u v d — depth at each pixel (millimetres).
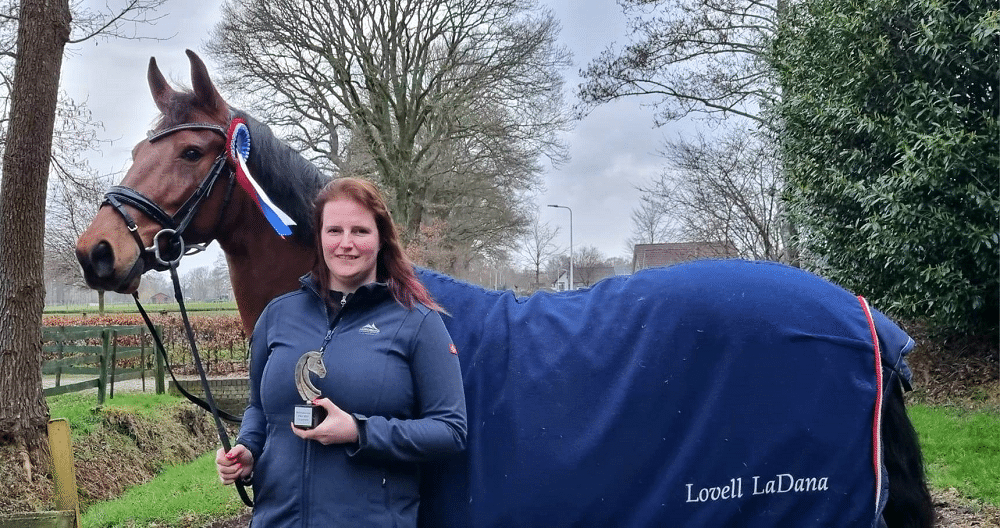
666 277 2096
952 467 4766
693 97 12008
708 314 1976
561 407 1932
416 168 18109
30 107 6027
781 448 1902
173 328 13516
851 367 1949
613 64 12055
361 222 1808
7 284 6086
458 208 21750
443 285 2182
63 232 9430
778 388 1926
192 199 2234
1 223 6105
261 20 15680
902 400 2025
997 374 6645
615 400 1924
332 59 16125
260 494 1783
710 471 1897
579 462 1886
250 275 2404
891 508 1966
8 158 6070
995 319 6777
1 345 6059
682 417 1935
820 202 7461
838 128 7043
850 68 6867
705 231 13375
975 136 5895
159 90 2344
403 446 1688
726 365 1939
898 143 6363
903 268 6672
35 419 6117
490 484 1895
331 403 1683
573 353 1984
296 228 2355
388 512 1750
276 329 1852
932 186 6090
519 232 23219
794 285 2059
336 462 1733
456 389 1798
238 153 2232
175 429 8508
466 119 17734
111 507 5793
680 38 11672
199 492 6004
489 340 2023
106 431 7512
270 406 1781
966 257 6375
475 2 17078
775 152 9141
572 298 2174
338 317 1811
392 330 1784
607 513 1893
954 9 6180
